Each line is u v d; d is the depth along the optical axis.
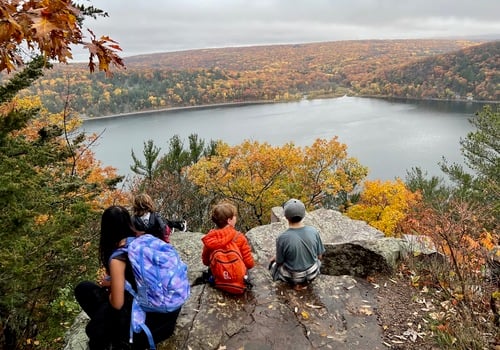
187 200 20.56
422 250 4.73
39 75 4.11
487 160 20.58
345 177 28.44
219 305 3.76
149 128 156.75
